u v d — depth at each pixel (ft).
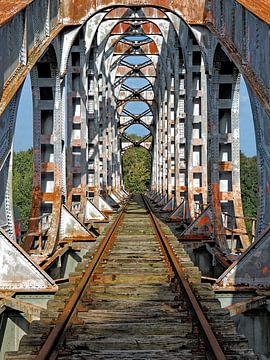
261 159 35.09
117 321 24.40
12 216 33.01
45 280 31.45
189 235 51.16
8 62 30.71
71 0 51.16
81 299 27.48
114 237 52.21
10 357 19.44
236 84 49.37
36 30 38.78
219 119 50.80
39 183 48.37
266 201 34.68
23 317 29.22
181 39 68.90
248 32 34.71
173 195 98.37
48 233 46.50
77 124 68.74
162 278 33.73
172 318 24.86
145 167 387.55
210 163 49.47
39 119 49.03
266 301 28.99
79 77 68.64
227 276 31.76
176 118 83.76
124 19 81.87
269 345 29.40
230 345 20.61
